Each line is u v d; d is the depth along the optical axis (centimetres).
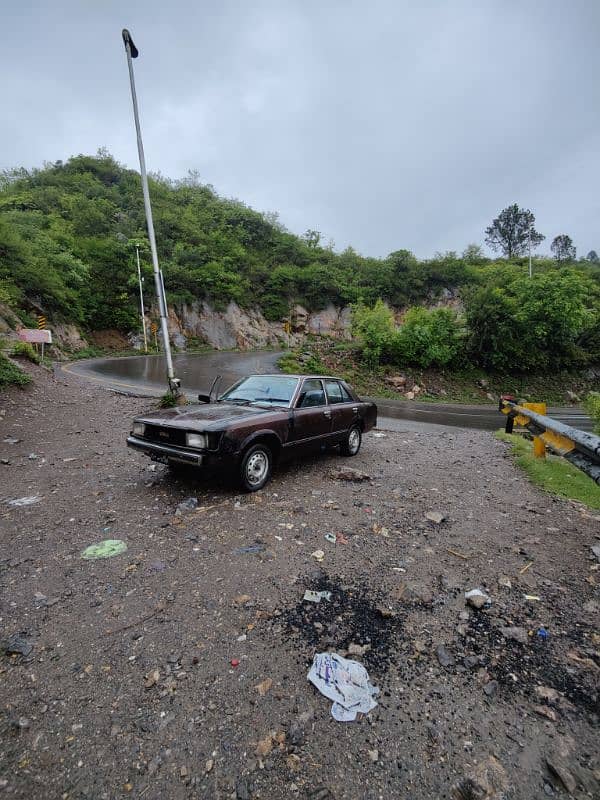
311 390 613
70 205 5081
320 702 199
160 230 5372
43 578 305
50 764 165
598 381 2989
